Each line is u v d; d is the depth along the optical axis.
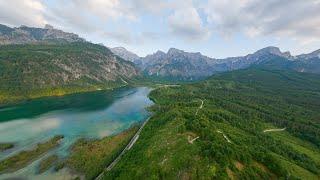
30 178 146.38
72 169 156.50
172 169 126.50
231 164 125.69
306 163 176.50
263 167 133.12
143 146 163.75
